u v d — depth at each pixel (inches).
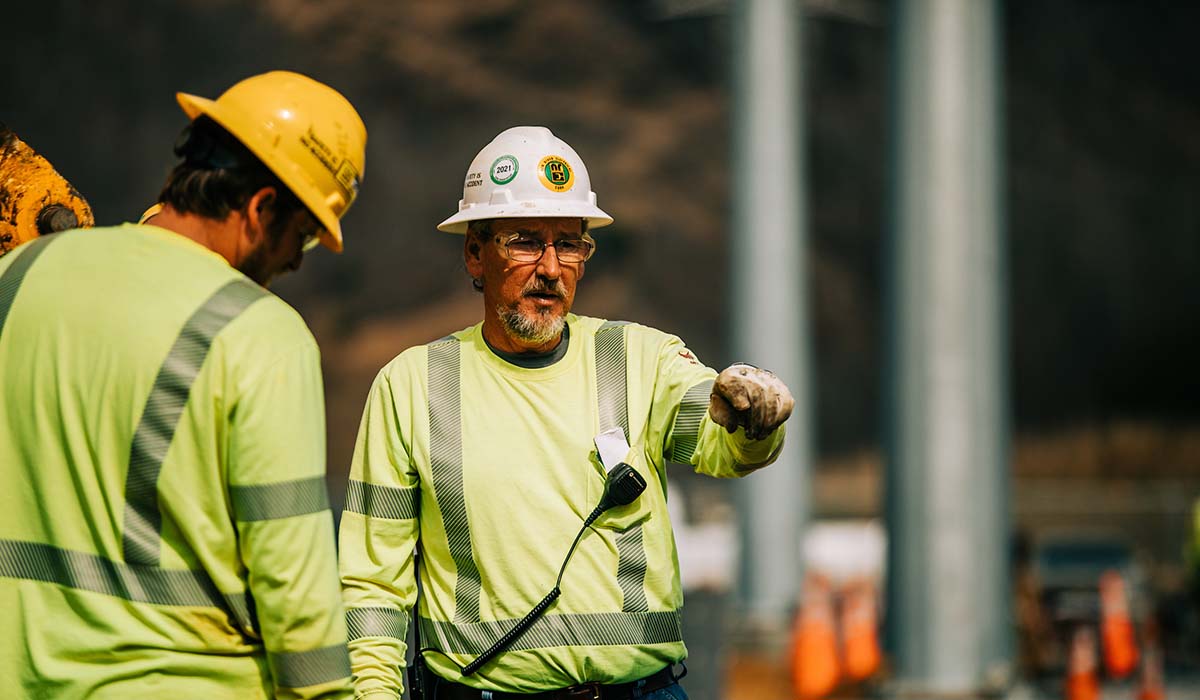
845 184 2945.4
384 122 3031.5
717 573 1093.1
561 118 3009.4
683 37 3080.7
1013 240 3038.9
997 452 610.5
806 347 936.9
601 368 210.8
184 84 2974.9
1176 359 2972.4
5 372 164.7
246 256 173.3
